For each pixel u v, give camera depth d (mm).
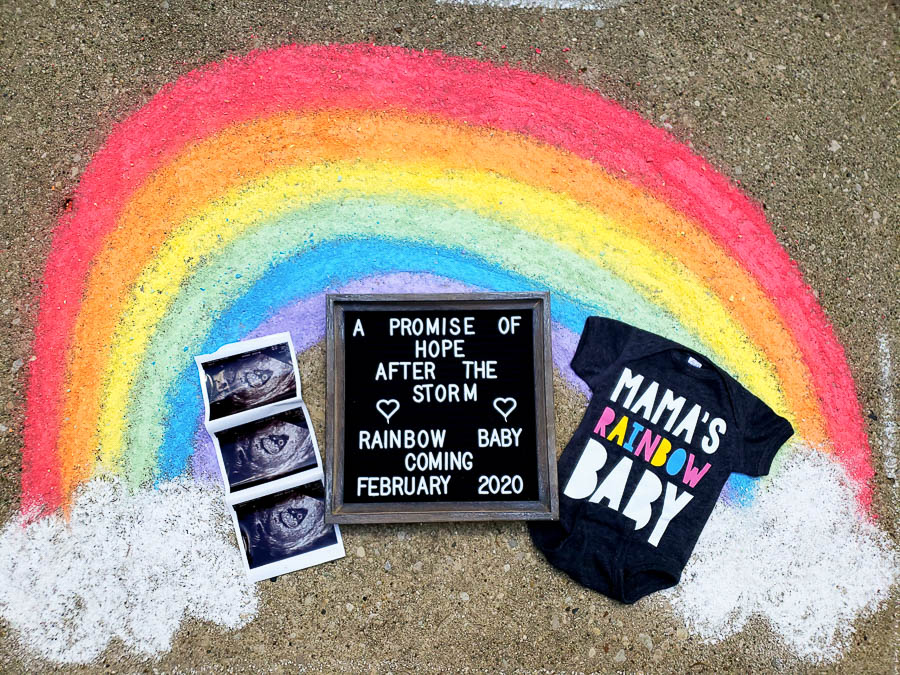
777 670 1126
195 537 1126
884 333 1188
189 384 1150
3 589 1111
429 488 1091
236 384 1130
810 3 1222
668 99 1203
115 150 1175
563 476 1133
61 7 1186
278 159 1179
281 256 1169
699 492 1137
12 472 1130
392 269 1169
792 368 1180
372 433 1095
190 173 1175
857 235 1198
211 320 1158
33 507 1126
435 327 1107
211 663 1108
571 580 1127
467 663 1117
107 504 1129
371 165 1181
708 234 1193
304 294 1164
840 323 1188
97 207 1169
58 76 1179
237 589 1118
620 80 1201
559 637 1123
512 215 1183
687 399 1148
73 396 1145
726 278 1188
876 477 1166
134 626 1112
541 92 1197
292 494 1130
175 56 1186
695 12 1212
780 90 1209
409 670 1114
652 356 1156
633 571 1122
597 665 1121
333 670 1111
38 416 1140
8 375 1144
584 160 1194
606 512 1127
